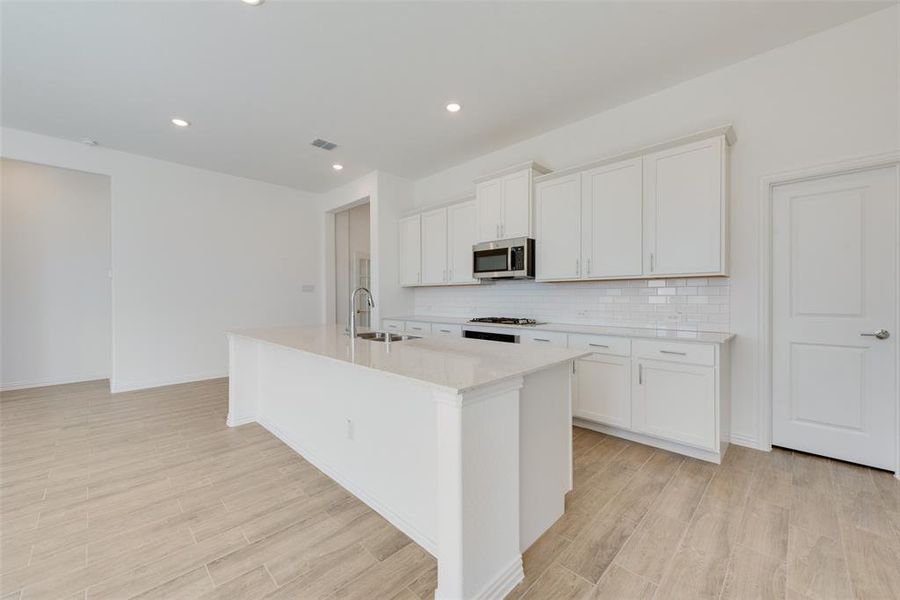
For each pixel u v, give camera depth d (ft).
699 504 6.44
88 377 15.89
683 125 9.55
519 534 5.10
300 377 8.69
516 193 12.03
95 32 7.43
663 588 4.66
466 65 8.71
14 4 6.62
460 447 4.11
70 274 15.53
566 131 11.85
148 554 5.33
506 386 4.69
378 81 9.32
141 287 14.30
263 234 17.56
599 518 6.10
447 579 4.27
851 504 6.32
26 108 10.49
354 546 5.53
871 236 7.52
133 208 14.08
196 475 7.66
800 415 8.35
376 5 6.84
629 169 9.68
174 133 12.21
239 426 10.47
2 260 14.21
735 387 8.89
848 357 7.78
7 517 6.18
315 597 4.59
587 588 4.69
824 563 5.01
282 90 9.68
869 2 7.02
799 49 8.05
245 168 15.67
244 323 16.94
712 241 8.43
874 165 7.34
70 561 5.17
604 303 11.20
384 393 6.26
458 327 12.97
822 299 8.04
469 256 14.02
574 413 9.97
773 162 8.38
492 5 6.89
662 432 8.48
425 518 5.52
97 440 9.44
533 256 11.87
